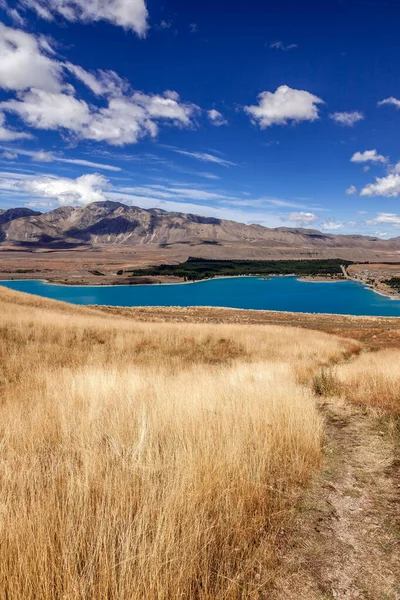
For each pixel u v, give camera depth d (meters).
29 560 2.01
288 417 4.87
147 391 6.40
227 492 2.91
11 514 2.29
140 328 19.97
